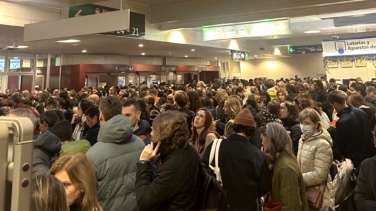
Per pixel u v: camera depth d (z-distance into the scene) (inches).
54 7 313.7
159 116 71.7
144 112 159.5
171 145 68.4
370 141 133.8
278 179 88.0
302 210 88.7
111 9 251.1
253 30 357.4
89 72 521.3
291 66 866.1
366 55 457.7
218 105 207.5
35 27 197.8
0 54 496.7
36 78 542.0
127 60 606.9
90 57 563.5
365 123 135.5
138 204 66.6
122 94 256.1
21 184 23.6
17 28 299.6
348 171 107.6
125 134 79.7
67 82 526.9
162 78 637.9
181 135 68.7
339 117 141.5
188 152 69.1
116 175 76.5
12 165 23.5
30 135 24.5
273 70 890.1
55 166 57.6
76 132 151.7
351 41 466.6
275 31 345.4
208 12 346.9
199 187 69.8
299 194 87.0
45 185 37.4
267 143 92.9
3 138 23.4
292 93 254.5
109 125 80.0
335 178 109.2
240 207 81.6
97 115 118.5
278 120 141.6
